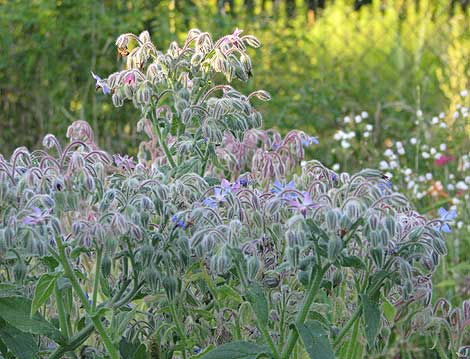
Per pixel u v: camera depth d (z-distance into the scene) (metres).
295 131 3.24
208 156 3.14
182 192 2.53
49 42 6.98
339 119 7.07
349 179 2.46
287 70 7.46
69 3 7.00
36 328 2.34
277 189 2.50
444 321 2.80
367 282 2.36
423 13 9.55
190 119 3.03
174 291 2.37
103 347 2.75
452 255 4.69
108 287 2.54
